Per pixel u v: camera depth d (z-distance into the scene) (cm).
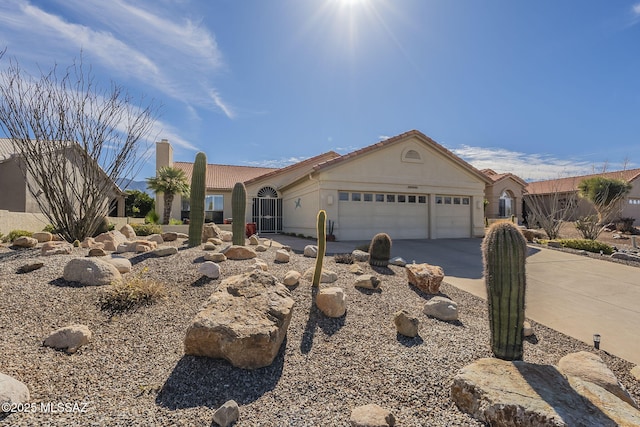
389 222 1650
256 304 407
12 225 1086
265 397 312
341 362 380
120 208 2320
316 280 598
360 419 274
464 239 1670
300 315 487
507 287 383
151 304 476
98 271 521
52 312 423
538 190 3177
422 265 741
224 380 331
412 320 459
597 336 489
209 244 812
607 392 306
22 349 344
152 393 304
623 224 2348
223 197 2516
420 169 1703
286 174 2306
